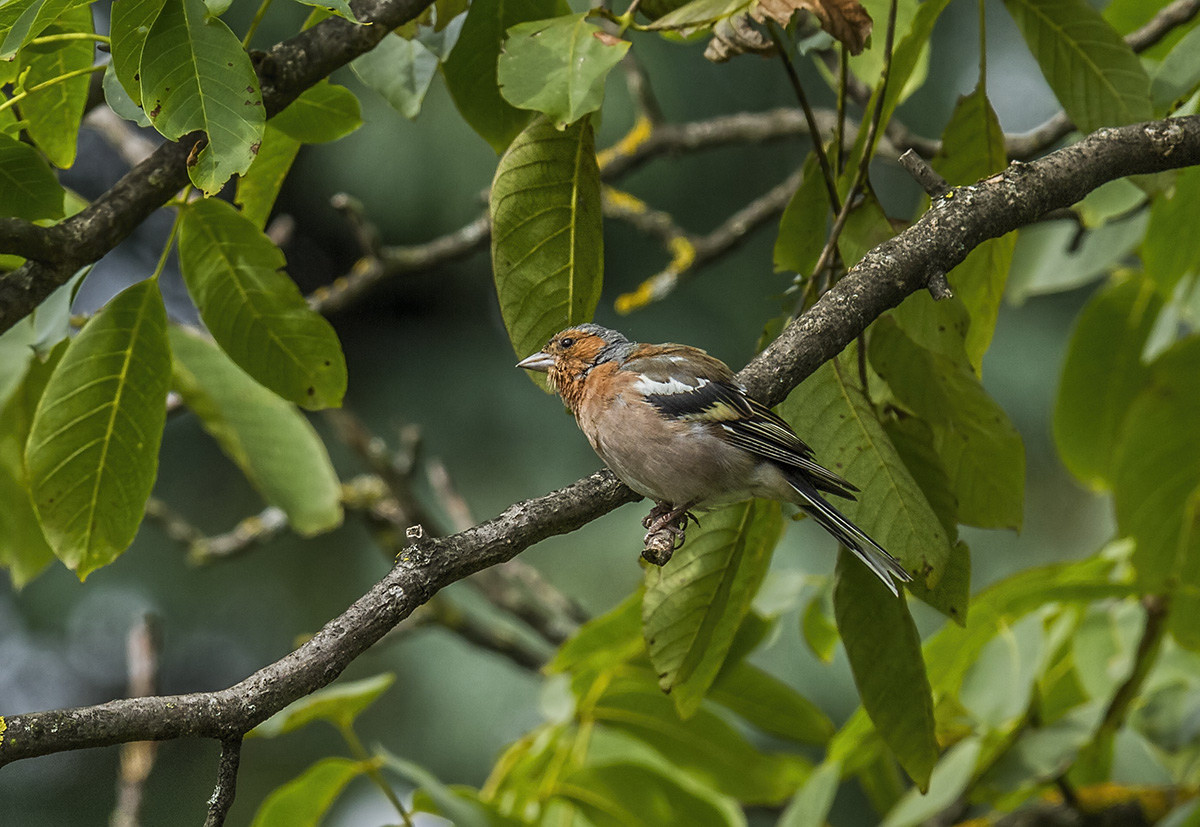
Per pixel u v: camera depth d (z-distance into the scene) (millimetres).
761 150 18062
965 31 17688
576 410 7359
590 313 6789
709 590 6977
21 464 8156
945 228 6316
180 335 8914
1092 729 8836
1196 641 8500
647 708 8945
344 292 12070
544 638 12500
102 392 6621
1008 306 17984
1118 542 9648
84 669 19031
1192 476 8945
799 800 8359
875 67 9086
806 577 8836
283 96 6824
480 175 16641
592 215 6699
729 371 6938
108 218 6367
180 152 6484
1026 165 6488
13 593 18250
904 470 6453
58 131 7078
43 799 19250
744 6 6090
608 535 16688
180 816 18766
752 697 9047
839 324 6348
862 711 8344
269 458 8906
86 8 6699
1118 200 8500
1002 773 8742
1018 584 9047
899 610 6711
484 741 16875
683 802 8695
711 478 6578
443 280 18281
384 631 5137
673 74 17125
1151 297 10562
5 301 6195
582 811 8594
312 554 18328
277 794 7648
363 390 18031
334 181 17047
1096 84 7414
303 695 4906
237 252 6996
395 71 7773
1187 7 8891
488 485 17781
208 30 5430
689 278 12695
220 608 18266
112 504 6707
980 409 7000
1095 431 10891
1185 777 9430
